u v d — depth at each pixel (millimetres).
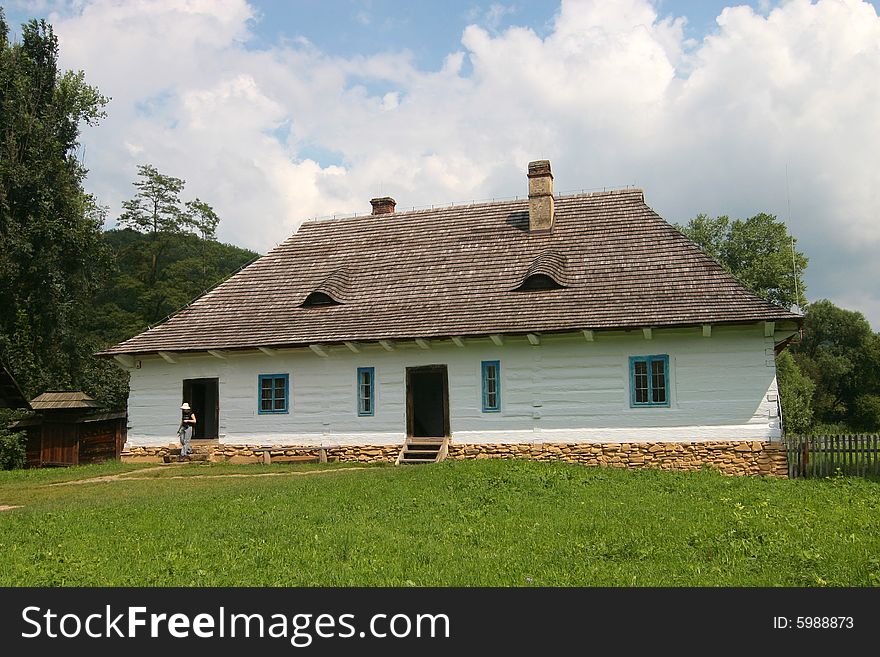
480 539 10273
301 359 22469
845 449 17797
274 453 22250
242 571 8766
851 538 10094
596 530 10750
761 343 19188
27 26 36031
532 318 20406
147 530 11133
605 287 20859
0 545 10312
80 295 36438
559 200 24516
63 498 15953
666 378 19703
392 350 21766
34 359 33125
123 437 29359
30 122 34000
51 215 33875
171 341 23125
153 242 47688
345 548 9695
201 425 24484
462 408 21125
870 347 72188
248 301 24297
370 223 26422
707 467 19078
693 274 20453
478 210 25422
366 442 21734
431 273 23391
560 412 20359
